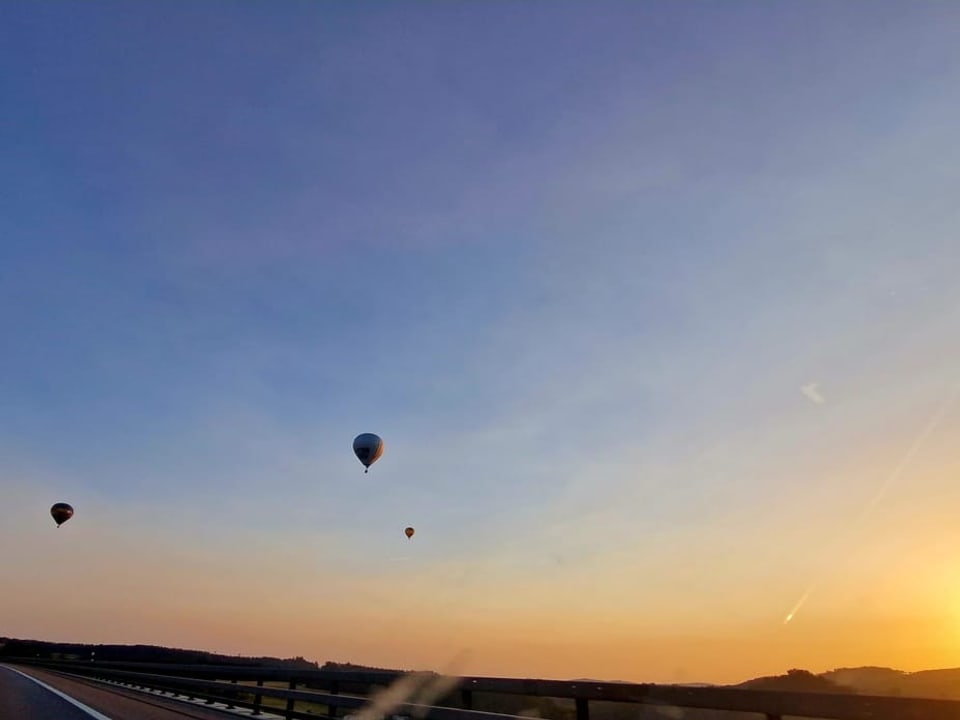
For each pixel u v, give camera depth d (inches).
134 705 857.5
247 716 725.9
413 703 510.9
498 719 404.8
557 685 387.2
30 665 2736.2
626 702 344.5
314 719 642.2
